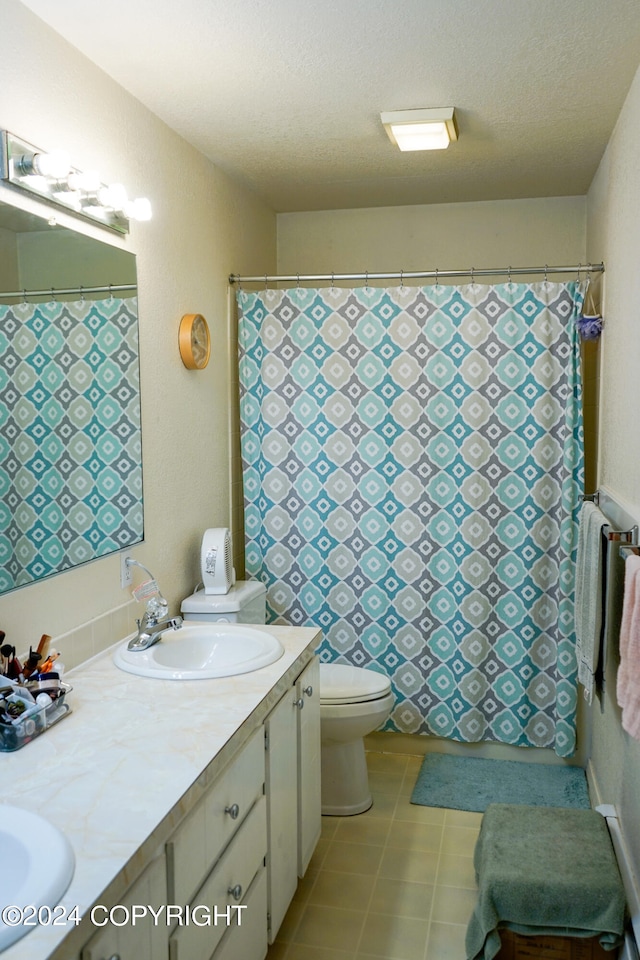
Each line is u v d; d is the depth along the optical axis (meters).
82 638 2.15
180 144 2.83
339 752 2.92
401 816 2.92
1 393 1.77
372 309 3.21
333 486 3.31
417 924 2.30
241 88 2.41
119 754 1.56
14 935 1.01
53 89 2.00
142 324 2.52
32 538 1.90
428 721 3.36
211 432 3.18
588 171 3.33
